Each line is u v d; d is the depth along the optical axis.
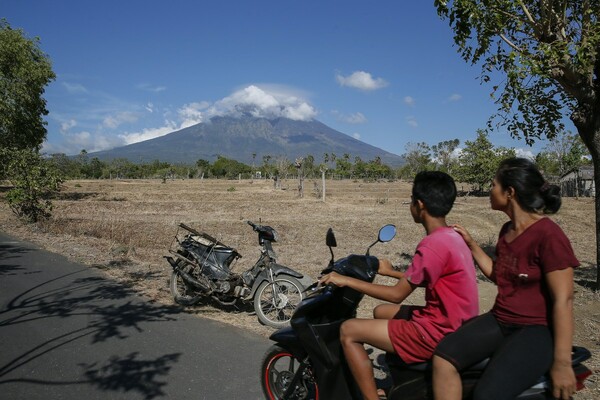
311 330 3.44
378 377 4.46
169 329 5.96
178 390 4.30
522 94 8.04
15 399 4.08
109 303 7.04
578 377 2.73
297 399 3.85
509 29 8.09
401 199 35.06
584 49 6.79
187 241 7.25
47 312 6.55
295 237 15.85
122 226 17.08
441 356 2.82
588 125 7.92
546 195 2.84
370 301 7.49
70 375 4.58
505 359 2.68
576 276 9.52
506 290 2.85
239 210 26.05
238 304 7.23
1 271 8.98
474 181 41.44
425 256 2.99
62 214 21.02
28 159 17.34
